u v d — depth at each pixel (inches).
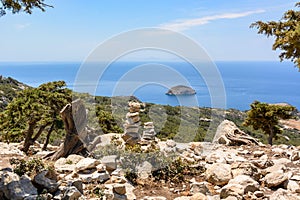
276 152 333.7
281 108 666.2
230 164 268.2
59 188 194.4
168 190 220.7
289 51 418.0
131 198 202.5
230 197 193.8
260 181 235.5
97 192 202.8
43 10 235.3
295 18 444.5
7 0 220.7
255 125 680.4
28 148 539.8
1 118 597.3
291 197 188.4
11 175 190.9
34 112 551.5
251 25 456.8
